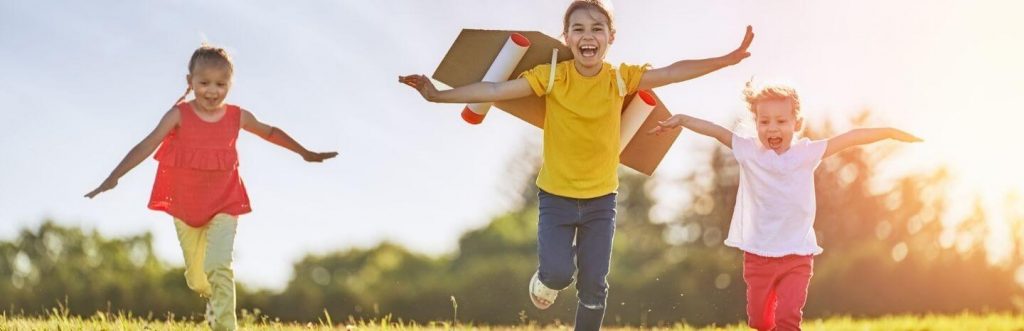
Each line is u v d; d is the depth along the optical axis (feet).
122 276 108.17
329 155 26.86
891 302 105.40
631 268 122.83
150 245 113.29
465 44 25.93
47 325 31.32
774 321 26.35
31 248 111.65
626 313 104.42
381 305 109.19
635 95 26.27
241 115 25.82
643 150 27.78
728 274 104.88
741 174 26.48
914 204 134.10
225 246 24.64
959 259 109.19
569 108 24.76
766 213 25.94
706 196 150.00
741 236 26.37
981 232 111.24
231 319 24.64
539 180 25.38
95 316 34.35
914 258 108.47
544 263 24.80
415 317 108.88
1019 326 46.50
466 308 107.65
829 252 125.29
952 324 47.88
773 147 26.17
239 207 25.27
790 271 25.70
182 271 108.27
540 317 100.42
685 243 148.97
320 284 113.09
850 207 140.56
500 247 128.67
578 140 24.79
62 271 110.52
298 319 107.04
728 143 26.45
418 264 125.70
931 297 106.01
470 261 126.00
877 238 135.54
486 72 26.18
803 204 25.85
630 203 153.48
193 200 25.17
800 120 26.30
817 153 25.96
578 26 24.68
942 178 131.95
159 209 25.44
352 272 120.06
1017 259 110.22
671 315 103.81
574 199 24.93
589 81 24.94
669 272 106.52
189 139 25.16
